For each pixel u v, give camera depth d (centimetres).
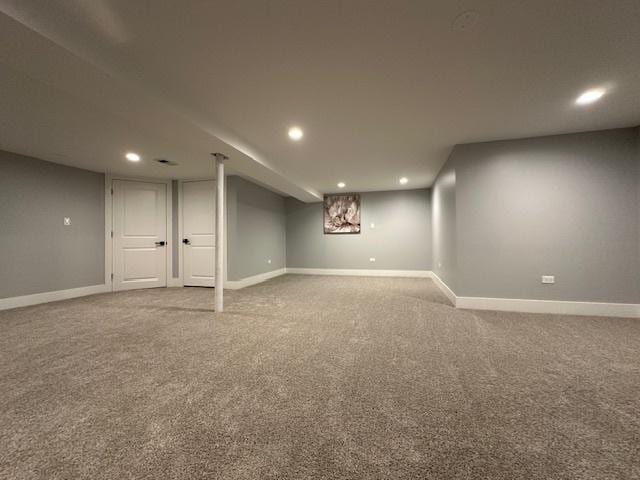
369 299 451
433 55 195
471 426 145
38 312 375
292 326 312
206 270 577
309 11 155
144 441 135
